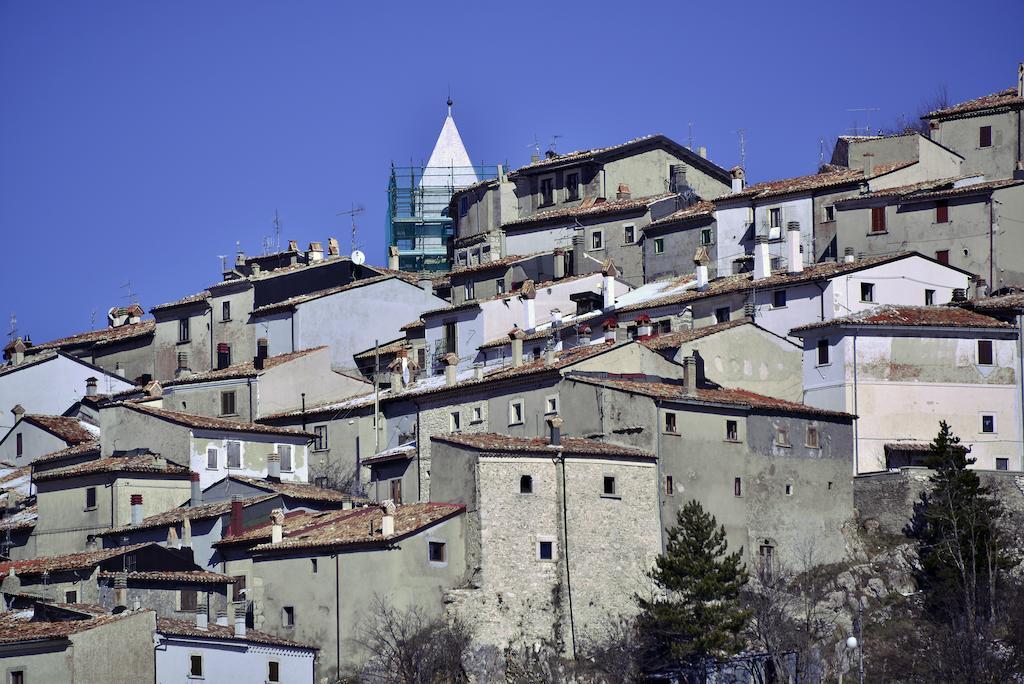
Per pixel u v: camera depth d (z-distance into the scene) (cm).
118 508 11850
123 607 10250
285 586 10362
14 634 9694
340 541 10138
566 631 10094
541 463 10231
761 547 10931
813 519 11188
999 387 12088
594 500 10325
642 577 10381
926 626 10544
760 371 11950
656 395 10606
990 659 10094
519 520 10144
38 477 12244
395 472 11781
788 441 11206
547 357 11375
